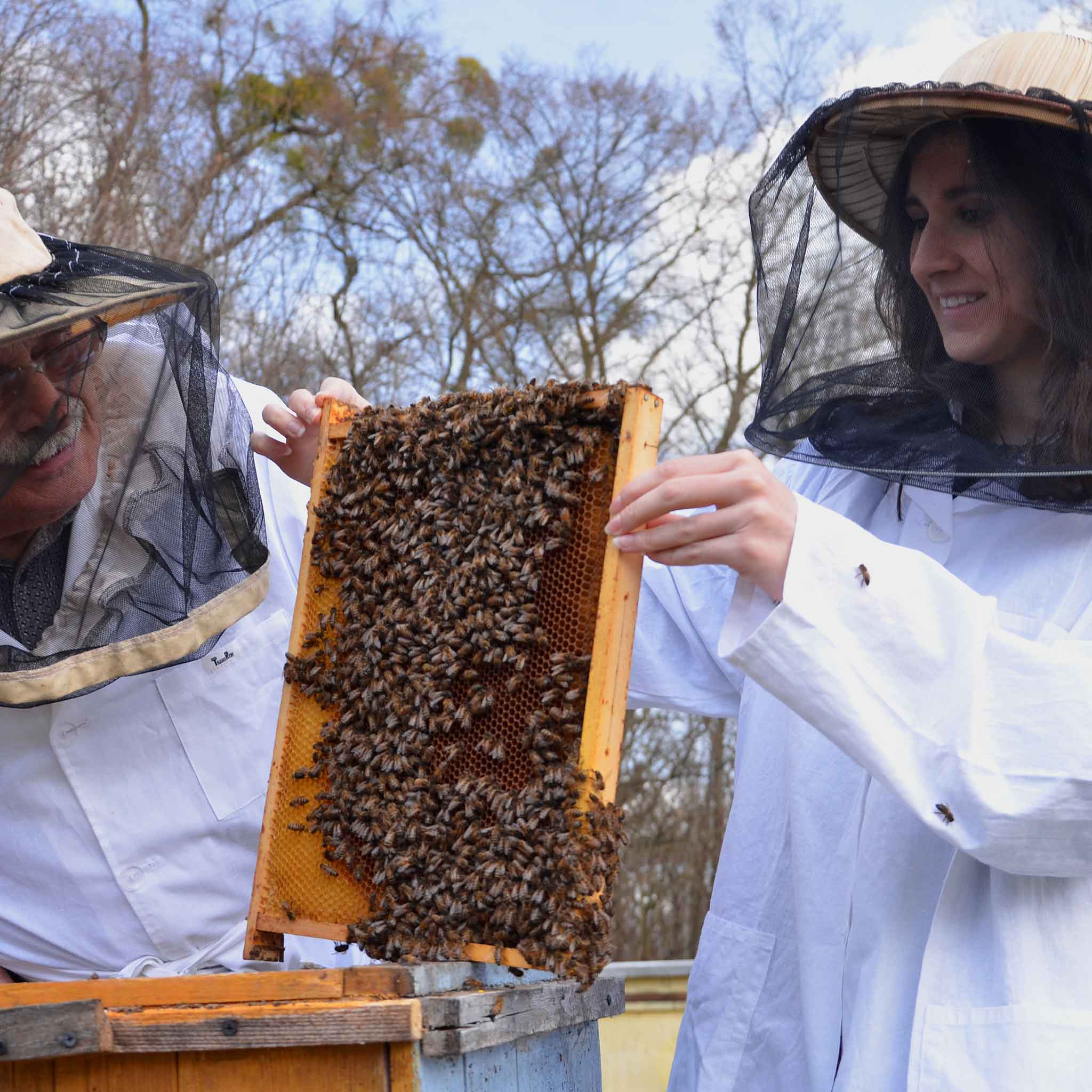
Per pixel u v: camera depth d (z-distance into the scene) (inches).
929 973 69.8
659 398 69.6
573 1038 76.7
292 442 94.3
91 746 98.0
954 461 72.6
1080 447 68.3
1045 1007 65.4
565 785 64.8
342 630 77.9
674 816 562.9
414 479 76.6
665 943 554.9
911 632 66.6
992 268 71.7
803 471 94.8
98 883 99.7
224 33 521.0
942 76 78.7
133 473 89.7
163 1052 60.6
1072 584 72.6
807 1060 75.9
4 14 359.9
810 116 78.8
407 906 69.7
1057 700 64.7
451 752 71.2
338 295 545.6
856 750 67.3
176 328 91.0
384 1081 58.8
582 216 595.8
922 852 73.8
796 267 82.8
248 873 104.1
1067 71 72.6
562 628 69.7
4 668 85.8
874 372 80.0
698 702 97.0
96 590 88.7
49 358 81.8
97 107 393.4
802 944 77.9
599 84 593.3
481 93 591.2
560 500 69.7
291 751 79.4
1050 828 63.8
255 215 484.1
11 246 81.6
